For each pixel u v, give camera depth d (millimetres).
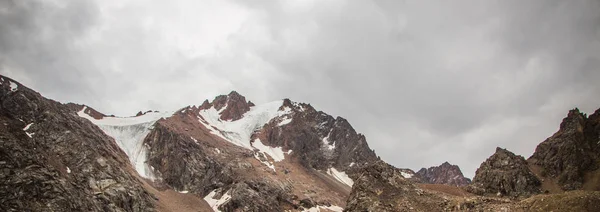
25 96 141375
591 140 117688
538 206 73688
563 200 72125
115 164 149125
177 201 171250
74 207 92062
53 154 125875
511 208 75938
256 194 193375
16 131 98875
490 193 110062
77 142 137500
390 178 94125
